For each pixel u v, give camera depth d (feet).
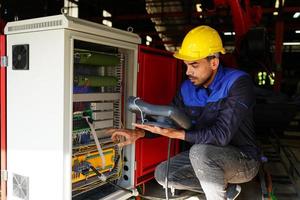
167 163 5.86
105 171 6.65
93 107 6.27
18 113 5.80
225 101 5.51
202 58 5.49
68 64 5.19
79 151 5.87
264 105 11.51
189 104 6.25
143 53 7.29
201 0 12.23
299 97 11.54
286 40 32.53
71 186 5.49
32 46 5.50
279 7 15.11
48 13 13.78
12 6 11.05
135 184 7.26
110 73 6.83
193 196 8.13
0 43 5.97
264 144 14.20
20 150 5.83
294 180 9.49
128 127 6.99
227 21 14.80
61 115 5.20
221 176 5.41
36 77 5.47
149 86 7.66
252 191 9.07
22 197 5.85
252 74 12.12
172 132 5.29
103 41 5.81
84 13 20.29
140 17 19.07
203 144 5.49
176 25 21.18
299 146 15.17
